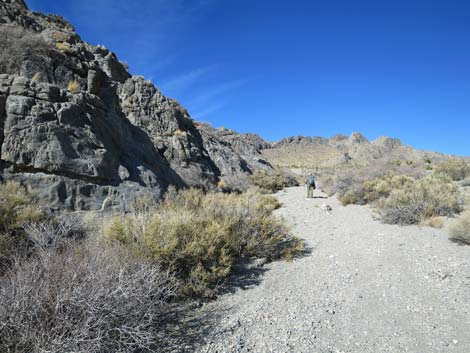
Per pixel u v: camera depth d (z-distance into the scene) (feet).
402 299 17.16
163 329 13.71
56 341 9.29
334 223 39.50
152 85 82.64
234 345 12.89
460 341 12.94
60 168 30.40
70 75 44.24
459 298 16.56
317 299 17.69
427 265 21.80
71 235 21.72
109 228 18.38
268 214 31.17
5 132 28.89
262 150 451.53
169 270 16.89
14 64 38.91
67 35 54.80
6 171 27.66
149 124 73.87
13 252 15.83
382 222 37.01
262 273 21.63
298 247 25.85
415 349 12.62
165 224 18.63
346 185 65.82
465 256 22.82
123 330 10.82
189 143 76.95
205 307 16.35
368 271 21.85
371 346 13.00
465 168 72.69
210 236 19.74
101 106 41.24
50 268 11.46
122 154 39.91
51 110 32.35
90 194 31.48
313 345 13.10
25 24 52.06
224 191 69.82
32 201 24.94
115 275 12.18
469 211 27.78
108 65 78.23
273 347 12.89
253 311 15.99
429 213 35.32
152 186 38.78
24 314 9.72
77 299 10.26
